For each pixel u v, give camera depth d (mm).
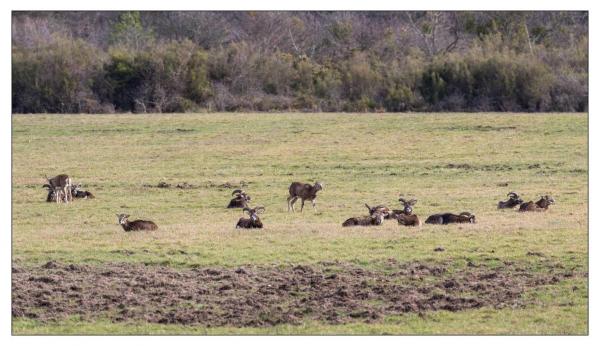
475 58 141125
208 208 66500
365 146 97750
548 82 136250
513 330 37969
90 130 111125
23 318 40000
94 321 39750
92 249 50219
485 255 47938
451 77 140000
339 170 84250
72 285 43906
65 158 93188
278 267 46438
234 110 139750
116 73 141750
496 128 108062
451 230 53875
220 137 105375
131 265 47062
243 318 39906
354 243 50625
